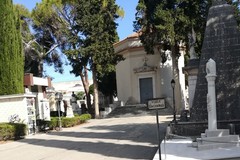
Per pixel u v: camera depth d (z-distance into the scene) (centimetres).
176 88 4259
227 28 1652
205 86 1653
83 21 3806
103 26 3838
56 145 1780
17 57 2700
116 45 4931
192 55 2112
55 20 4447
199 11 3225
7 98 2462
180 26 3228
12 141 2136
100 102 5672
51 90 3416
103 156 1327
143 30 3547
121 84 4878
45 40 4700
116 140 1800
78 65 3925
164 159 1072
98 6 3866
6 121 2448
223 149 1184
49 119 2984
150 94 4528
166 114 3838
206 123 1561
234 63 1631
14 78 2648
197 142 1269
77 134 2284
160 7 3275
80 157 1349
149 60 4550
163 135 1856
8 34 2659
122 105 4484
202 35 3156
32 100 2559
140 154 1298
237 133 1505
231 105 1605
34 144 1898
